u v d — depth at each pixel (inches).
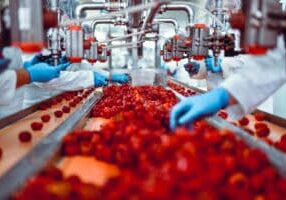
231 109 69.2
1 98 99.7
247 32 54.2
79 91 182.7
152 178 34.4
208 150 43.4
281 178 41.9
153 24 152.3
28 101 142.6
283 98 156.5
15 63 106.7
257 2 49.8
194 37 120.8
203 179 34.0
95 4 149.3
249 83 65.8
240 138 60.2
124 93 156.3
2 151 63.2
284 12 50.4
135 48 188.1
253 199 35.1
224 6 116.6
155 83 204.4
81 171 49.9
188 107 61.8
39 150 52.9
